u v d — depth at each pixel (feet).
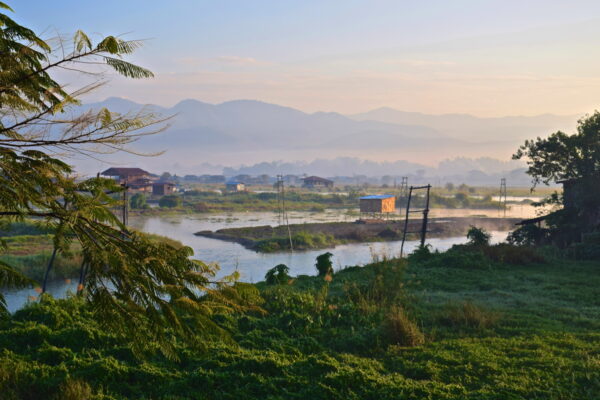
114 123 19.01
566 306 52.29
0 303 21.26
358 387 29.63
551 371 31.60
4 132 19.07
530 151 137.49
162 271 21.85
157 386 30.45
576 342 37.88
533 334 40.78
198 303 21.68
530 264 84.64
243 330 42.29
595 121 128.67
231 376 31.30
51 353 33.24
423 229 124.57
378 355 37.47
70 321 39.47
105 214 21.98
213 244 206.18
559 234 123.85
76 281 105.60
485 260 82.84
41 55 18.08
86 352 34.47
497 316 46.16
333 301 52.54
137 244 22.29
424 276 71.15
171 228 263.29
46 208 20.79
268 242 198.49
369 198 332.80
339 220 320.29
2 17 17.57
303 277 76.59
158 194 474.49
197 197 488.02
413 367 33.53
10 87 18.43
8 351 33.09
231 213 373.40
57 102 19.02
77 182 21.76
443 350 37.01
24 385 29.04
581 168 129.49
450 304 50.65
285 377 31.32
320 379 30.50
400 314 41.37
